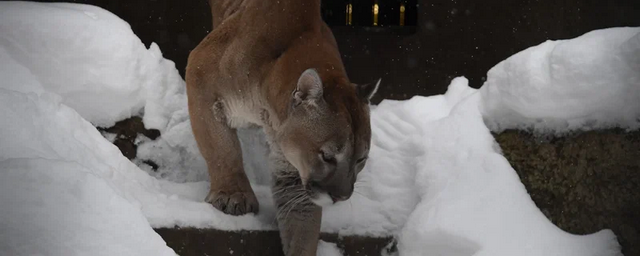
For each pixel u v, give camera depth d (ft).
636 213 15.43
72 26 17.95
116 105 18.34
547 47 16.62
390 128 19.36
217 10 18.24
